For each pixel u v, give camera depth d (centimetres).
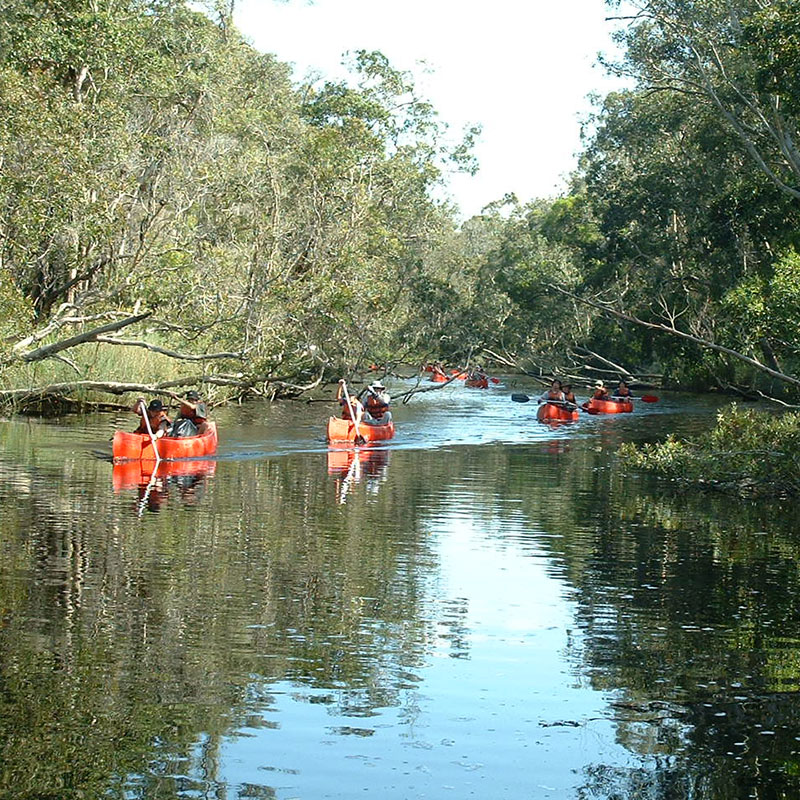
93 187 2216
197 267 2492
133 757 662
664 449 2092
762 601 1071
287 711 744
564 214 6053
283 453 2255
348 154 3484
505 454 2361
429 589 1092
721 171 4294
